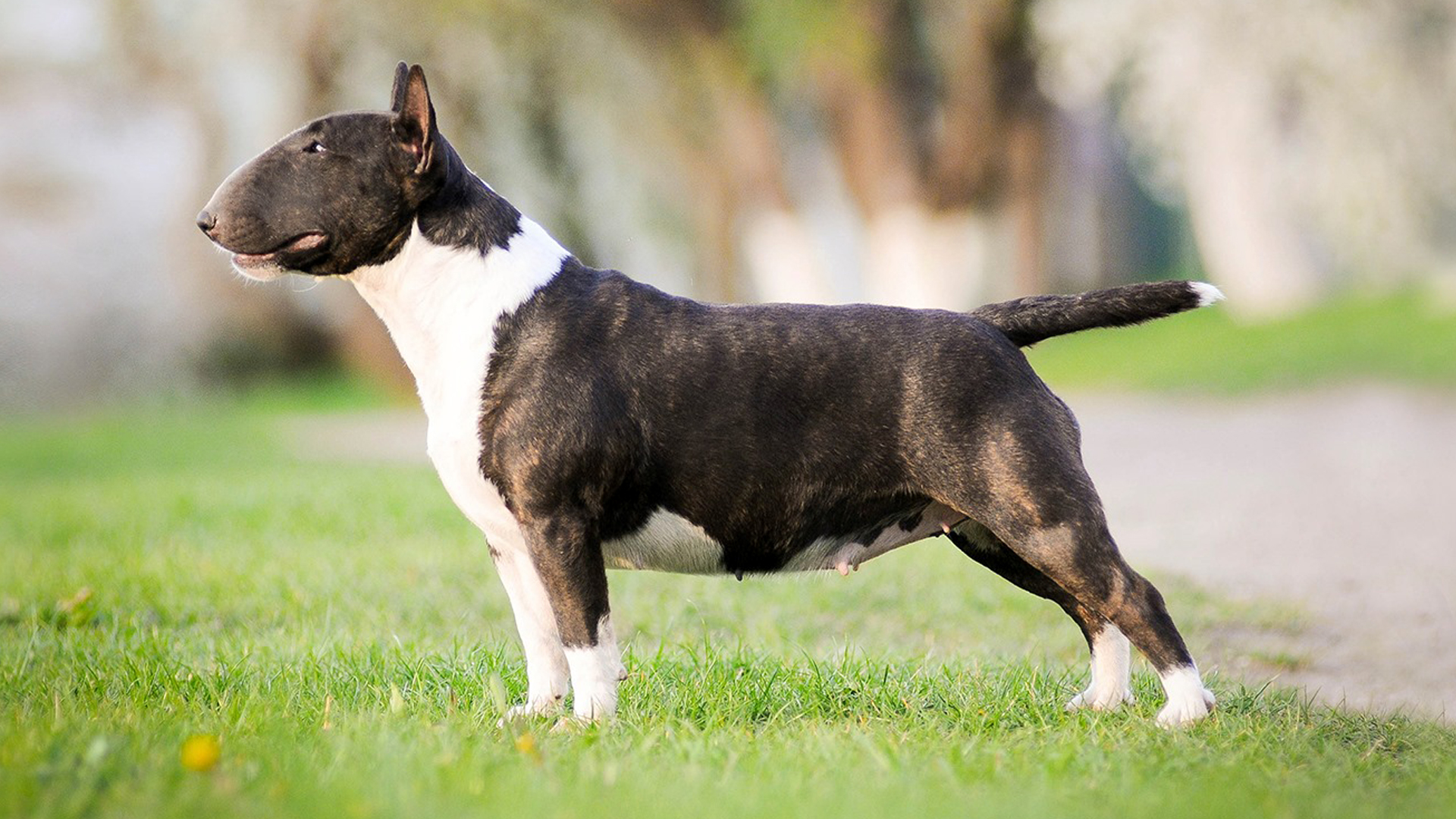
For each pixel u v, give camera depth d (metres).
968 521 7.70
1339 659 10.34
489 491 7.23
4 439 31.77
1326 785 6.22
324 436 30.17
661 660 8.63
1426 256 40.19
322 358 43.03
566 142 38.59
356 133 7.20
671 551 7.49
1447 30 37.69
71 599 10.87
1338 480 19.97
